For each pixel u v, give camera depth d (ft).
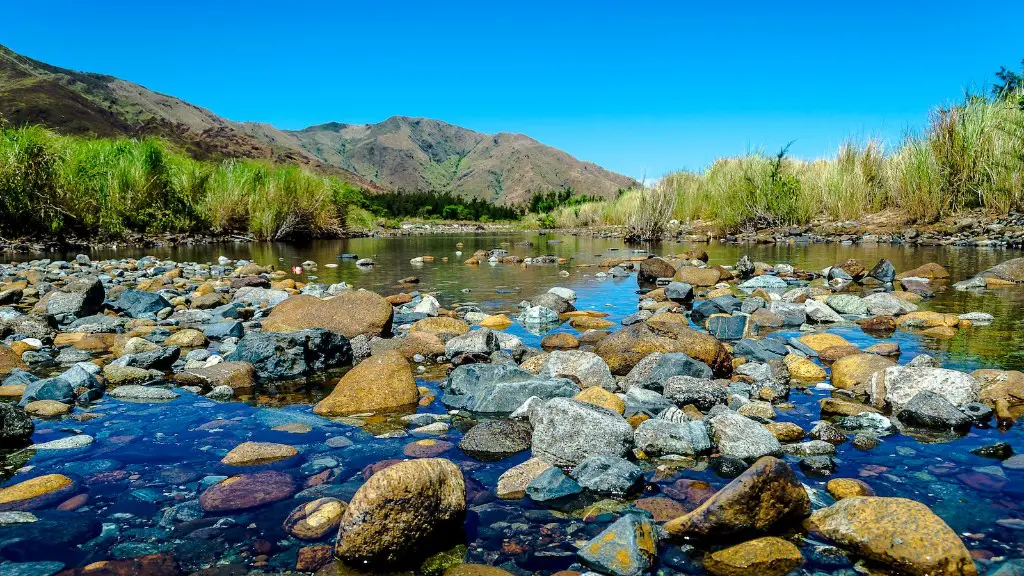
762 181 52.19
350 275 28.89
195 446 7.95
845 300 17.30
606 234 66.54
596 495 6.60
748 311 17.43
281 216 58.34
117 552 5.38
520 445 8.04
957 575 4.90
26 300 19.65
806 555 5.39
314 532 5.74
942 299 17.92
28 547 5.43
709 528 5.56
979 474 6.75
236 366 11.26
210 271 29.89
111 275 27.43
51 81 286.87
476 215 150.82
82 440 8.02
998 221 36.09
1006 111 37.17
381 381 10.00
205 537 5.65
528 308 17.04
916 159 41.42
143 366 11.68
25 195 42.63
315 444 8.05
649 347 11.75
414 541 5.38
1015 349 11.81
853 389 10.20
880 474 6.84
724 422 8.06
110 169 48.83
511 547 5.57
